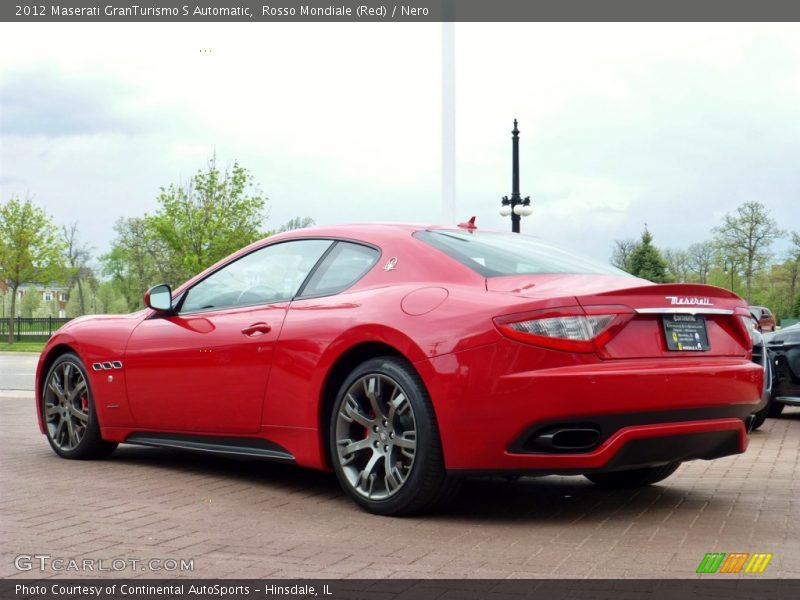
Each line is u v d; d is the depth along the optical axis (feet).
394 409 13.83
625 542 12.44
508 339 12.72
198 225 106.11
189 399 17.13
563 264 15.39
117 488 16.31
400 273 14.87
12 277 124.36
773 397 30.42
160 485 16.62
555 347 12.59
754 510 14.75
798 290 166.71
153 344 17.89
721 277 171.22
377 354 14.58
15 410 31.55
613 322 12.92
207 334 16.92
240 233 107.14
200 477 17.49
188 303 18.06
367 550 11.93
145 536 12.62
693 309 13.79
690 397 13.21
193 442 17.51
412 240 15.30
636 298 13.19
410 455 13.64
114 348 18.70
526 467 12.80
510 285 13.75
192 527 13.21
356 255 15.76
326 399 14.97
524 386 12.55
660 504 15.23
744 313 14.84
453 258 14.64
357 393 14.46
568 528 13.30
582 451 12.80
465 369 12.96
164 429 17.89
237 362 16.21
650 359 13.23
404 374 13.70
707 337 14.12
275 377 15.56
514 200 69.15
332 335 14.71
